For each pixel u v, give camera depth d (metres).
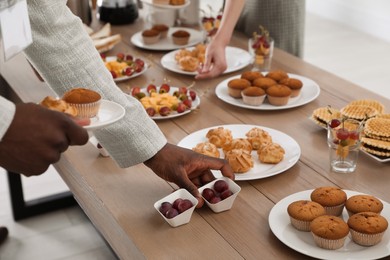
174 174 1.51
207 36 2.59
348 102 2.08
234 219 1.45
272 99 2.04
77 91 1.21
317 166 1.67
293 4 2.83
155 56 2.60
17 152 0.95
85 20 2.81
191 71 2.37
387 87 4.53
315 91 2.13
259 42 2.31
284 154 1.71
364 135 1.74
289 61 2.47
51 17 1.43
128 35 2.85
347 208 1.38
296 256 1.30
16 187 2.84
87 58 1.48
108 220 1.53
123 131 1.48
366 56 5.16
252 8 2.83
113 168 1.71
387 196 1.51
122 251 1.48
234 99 2.12
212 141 1.76
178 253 1.33
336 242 1.27
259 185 1.59
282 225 1.38
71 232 2.79
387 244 1.29
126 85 2.30
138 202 1.54
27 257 2.62
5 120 0.93
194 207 1.43
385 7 5.52
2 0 0.98
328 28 5.86
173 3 2.53
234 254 1.32
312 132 1.88
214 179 1.56
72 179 1.81
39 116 0.96
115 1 2.97
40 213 2.92
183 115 2.03
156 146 1.51
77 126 0.99
